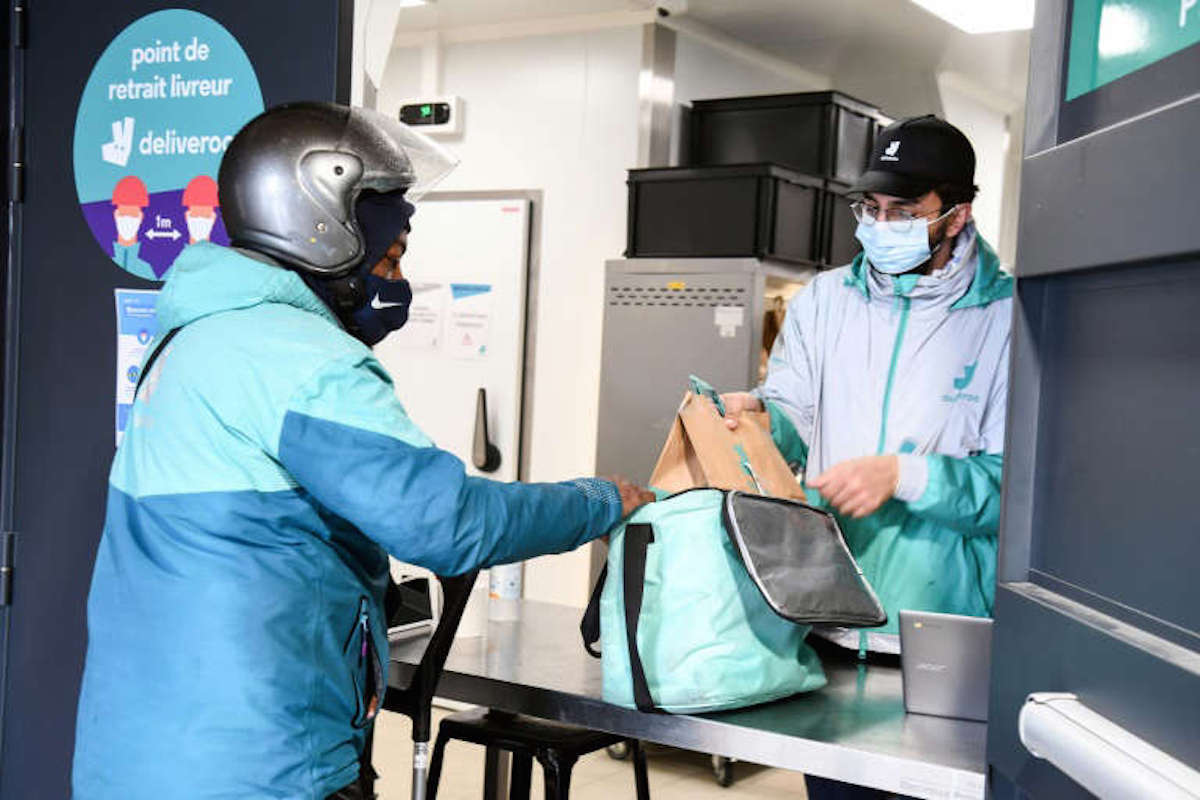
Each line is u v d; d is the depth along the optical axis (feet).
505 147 17.11
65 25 8.00
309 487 5.05
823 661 7.86
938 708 6.52
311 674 5.14
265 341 5.14
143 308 7.81
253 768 4.96
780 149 16.02
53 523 8.04
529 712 6.80
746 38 17.79
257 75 7.45
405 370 17.29
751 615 6.45
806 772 6.01
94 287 7.95
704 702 6.31
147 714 5.02
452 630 6.32
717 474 6.79
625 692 6.36
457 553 5.18
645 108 16.08
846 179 16.07
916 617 6.57
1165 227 3.67
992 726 4.83
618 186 16.26
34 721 8.07
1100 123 4.28
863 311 8.34
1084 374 4.40
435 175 6.32
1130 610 4.02
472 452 16.74
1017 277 4.70
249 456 5.09
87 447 7.95
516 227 16.62
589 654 7.36
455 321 16.99
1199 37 3.68
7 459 8.14
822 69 19.77
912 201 7.76
